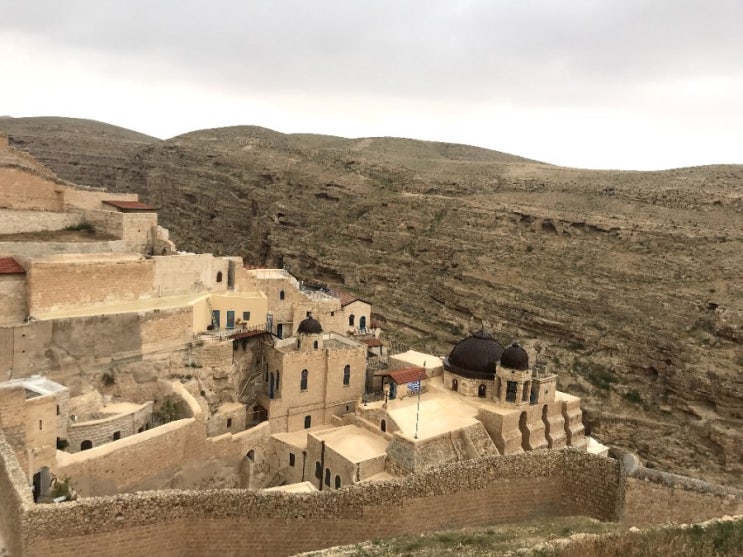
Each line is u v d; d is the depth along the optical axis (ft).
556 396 199.31
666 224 322.75
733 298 259.60
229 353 175.11
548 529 75.15
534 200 394.52
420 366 196.54
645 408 251.19
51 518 70.54
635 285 295.89
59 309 153.28
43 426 105.60
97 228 193.36
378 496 82.79
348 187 449.89
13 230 180.04
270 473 169.99
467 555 64.64
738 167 391.45
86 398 142.92
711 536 64.85
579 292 303.89
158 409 151.64
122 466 119.34
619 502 82.99
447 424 162.71
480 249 359.66
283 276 241.55
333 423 188.55
